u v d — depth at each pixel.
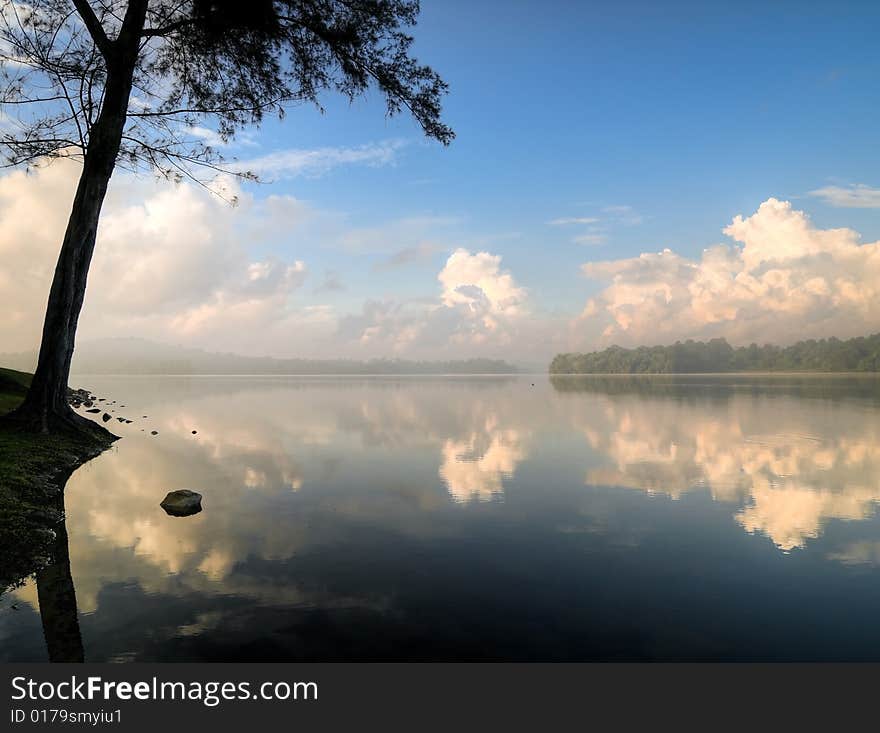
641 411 36.00
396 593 6.89
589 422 28.94
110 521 10.06
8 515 9.37
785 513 10.93
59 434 17.38
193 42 16.91
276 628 5.90
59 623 5.98
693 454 18.22
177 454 17.91
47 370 17.42
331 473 14.93
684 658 5.42
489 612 6.37
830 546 8.92
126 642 5.58
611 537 9.33
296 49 16.83
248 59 17.02
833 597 6.91
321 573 7.54
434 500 11.88
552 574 7.61
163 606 6.41
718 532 9.64
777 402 43.59
